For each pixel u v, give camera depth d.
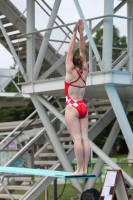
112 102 17.80
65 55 20.44
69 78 12.24
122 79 17.64
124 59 18.41
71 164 21.62
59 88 18.86
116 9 21.91
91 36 17.73
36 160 22.12
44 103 20.17
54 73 21.08
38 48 21.59
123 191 18.14
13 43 22.48
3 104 32.25
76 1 17.69
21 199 19.88
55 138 20.41
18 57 20.33
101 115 22.56
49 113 23.59
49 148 22.34
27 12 20.70
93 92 19.83
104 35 17.78
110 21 17.69
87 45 20.67
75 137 12.08
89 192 18.91
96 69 19.06
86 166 12.06
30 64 20.16
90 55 18.02
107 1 17.98
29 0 20.62
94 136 22.08
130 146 17.94
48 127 20.39
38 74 20.14
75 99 12.25
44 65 20.50
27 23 20.72
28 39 20.25
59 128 23.22
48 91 19.53
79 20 12.38
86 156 12.05
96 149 18.95
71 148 21.67
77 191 20.59
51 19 20.06
